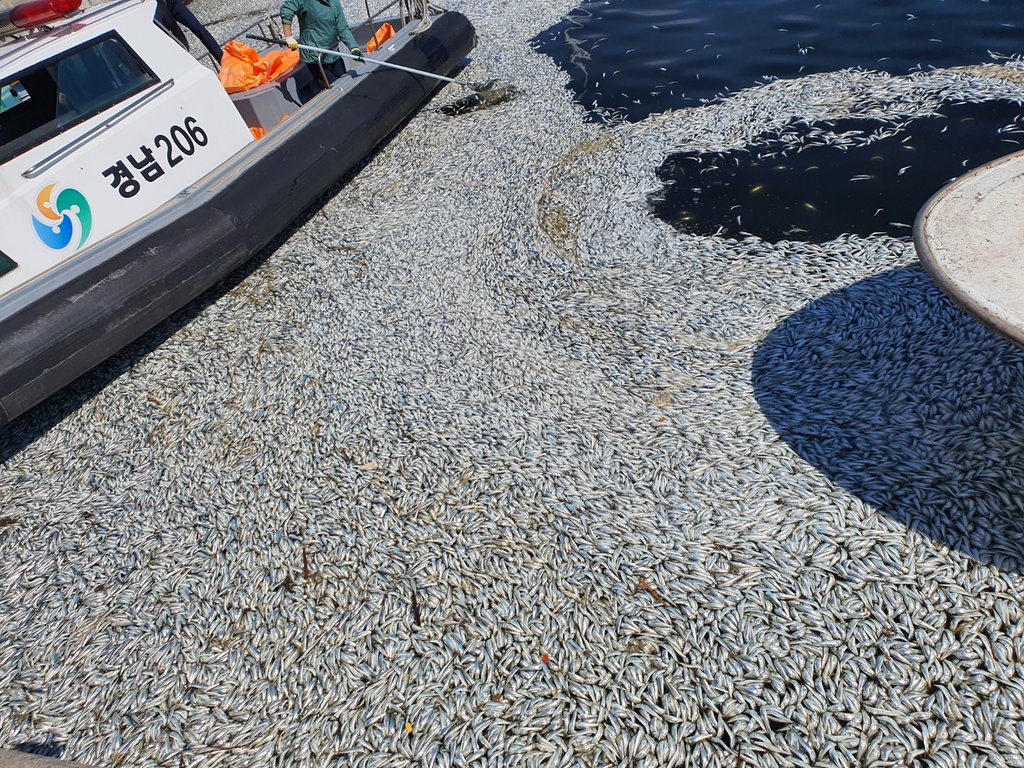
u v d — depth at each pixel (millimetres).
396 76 8289
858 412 4242
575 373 4977
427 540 4039
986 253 3512
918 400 4180
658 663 3271
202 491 4617
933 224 3764
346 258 6664
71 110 5484
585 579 3680
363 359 5434
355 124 7504
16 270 5242
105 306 5227
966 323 4535
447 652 3480
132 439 5129
